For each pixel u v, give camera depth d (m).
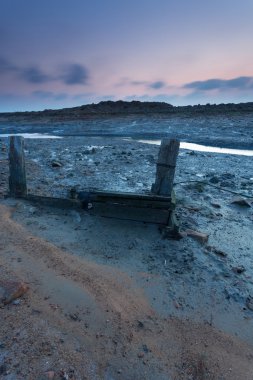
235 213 6.73
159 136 20.91
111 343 2.93
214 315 3.62
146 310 3.52
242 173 10.12
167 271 4.32
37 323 2.96
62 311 3.20
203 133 21.14
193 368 2.86
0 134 24.41
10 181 6.04
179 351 3.02
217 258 4.78
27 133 24.97
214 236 5.58
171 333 3.23
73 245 4.68
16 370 2.48
